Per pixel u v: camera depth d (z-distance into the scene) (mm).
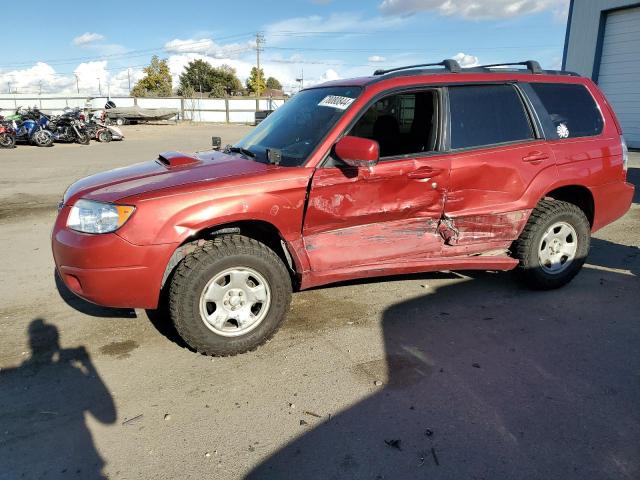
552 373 3172
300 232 3486
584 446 2502
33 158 15727
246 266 3303
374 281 4750
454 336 3672
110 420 2752
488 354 3414
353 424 2688
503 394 2951
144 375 3191
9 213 7891
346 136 3498
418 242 3889
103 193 3229
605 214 4660
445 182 3834
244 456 2457
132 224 3041
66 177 11648
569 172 4320
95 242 3051
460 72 4086
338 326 3846
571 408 2809
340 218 3561
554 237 4383
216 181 3240
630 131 14836
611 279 4801
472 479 2289
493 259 4180
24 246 6082
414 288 4586
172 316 3236
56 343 3607
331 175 3459
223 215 3184
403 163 3668
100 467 2396
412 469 2355
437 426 2664
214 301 3283
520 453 2455
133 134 29984
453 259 4023
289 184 3338
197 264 3174
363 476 2314
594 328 3781
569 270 4488
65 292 4566
